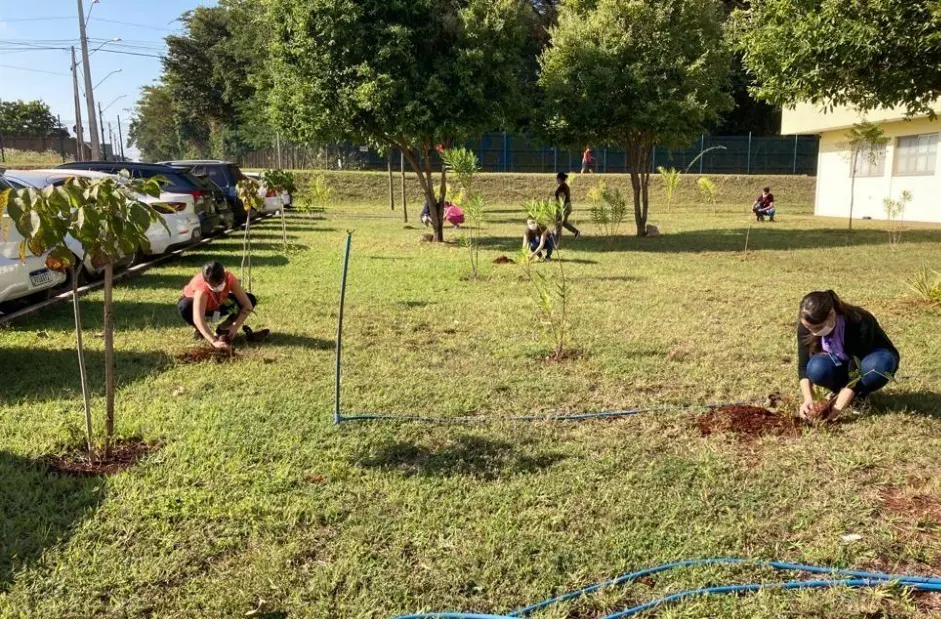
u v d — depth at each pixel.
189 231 12.43
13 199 3.08
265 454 4.05
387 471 3.86
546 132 15.74
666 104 14.72
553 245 12.34
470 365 5.93
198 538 3.18
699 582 2.89
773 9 9.43
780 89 9.61
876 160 22.23
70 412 4.65
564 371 5.76
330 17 13.35
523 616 2.69
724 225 20.48
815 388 4.68
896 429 4.41
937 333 6.79
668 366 5.89
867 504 3.49
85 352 6.16
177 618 2.67
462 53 13.68
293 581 2.89
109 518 3.31
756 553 3.08
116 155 49.03
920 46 8.05
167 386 5.26
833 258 12.68
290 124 14.74
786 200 32.47
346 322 7.48
